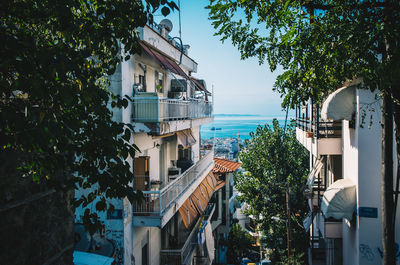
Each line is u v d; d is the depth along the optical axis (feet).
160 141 53.67
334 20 21.62
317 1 22.07
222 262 111.24
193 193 57.88
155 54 42.78
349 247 40.96
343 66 23.24
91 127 14.76
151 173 49.37
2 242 15.28
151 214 40.55
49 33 15.92
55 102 12.32
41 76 11.44
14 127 11.46
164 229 57.00
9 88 11.35
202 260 62.90
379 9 19.97
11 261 15.76
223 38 24.90
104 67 17.89
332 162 52.13
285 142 77.82
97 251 37.88
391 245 23.24
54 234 18.81
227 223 101.19
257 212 75.51
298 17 22.86
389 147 23.04
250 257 115.55
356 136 37.06
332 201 37.58
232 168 101.91
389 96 22.40
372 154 35.99
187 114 51.31
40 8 12.71
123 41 16.14
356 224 37.52
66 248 19.84
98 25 16.83
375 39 20.27
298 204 74.13
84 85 12.80
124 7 15.10
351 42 21.25
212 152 80.84
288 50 23.80
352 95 37.58
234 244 111.14
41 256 17.71
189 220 49.11
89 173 14.53
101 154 14.64
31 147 11.37
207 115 66.44
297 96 26.37
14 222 15.97
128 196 14.82
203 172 66.23
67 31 13.93
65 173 19.70
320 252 52.75
